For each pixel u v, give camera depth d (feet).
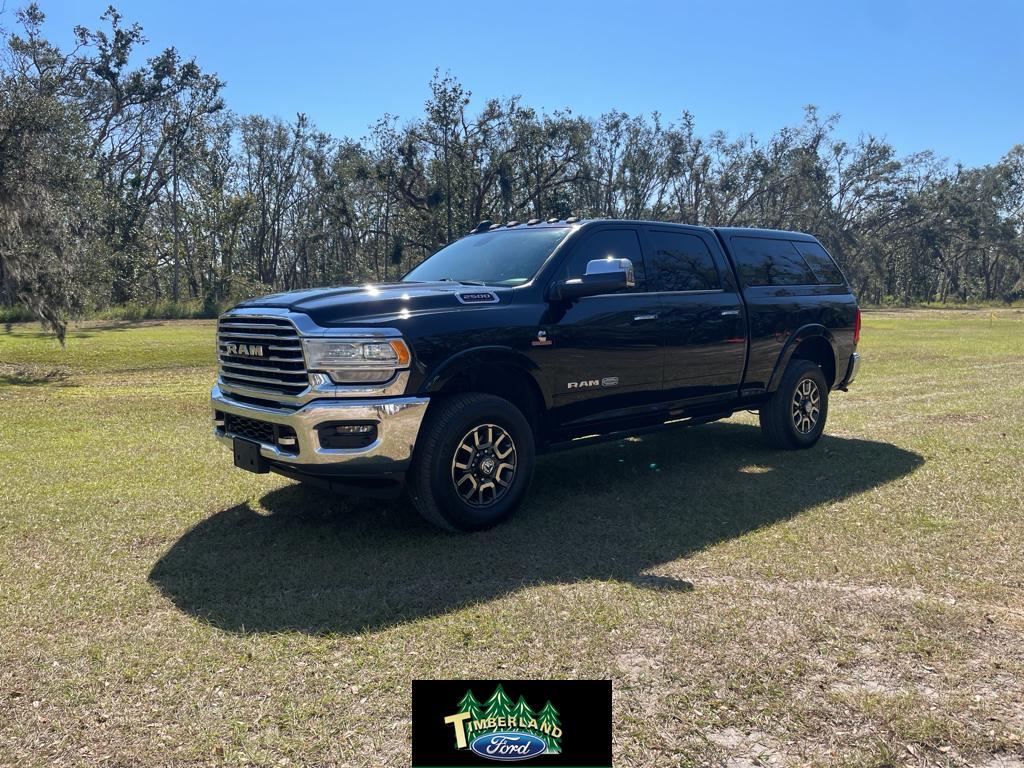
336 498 17.98
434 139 169.37
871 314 174.40
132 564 13.67
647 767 7.97
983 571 13.34
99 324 116.06
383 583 12.78
